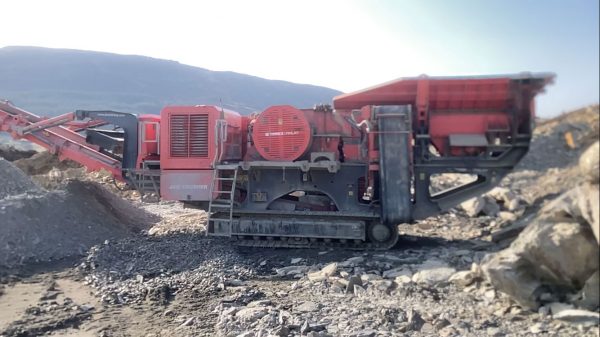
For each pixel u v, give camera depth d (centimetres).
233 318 536
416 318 513
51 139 1133
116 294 651
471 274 639
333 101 938
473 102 877
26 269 789
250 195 976
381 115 879
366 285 665
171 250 880
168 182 995
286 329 484
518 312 530
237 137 1055
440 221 1145
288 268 785
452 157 890
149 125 1032
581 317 481
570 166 1110
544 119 990
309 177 959
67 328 536
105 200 1171
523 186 1318
